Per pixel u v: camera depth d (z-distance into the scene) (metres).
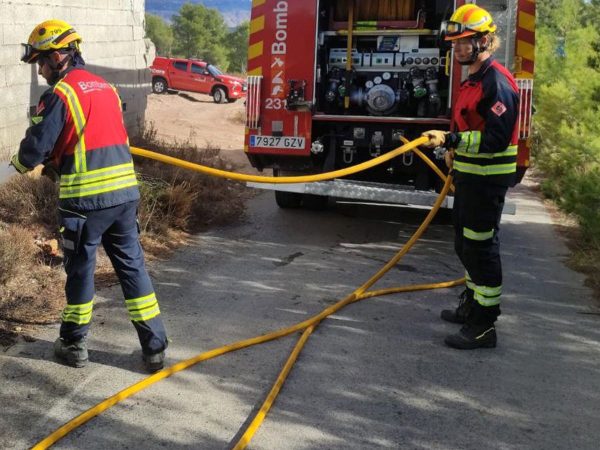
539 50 13.50
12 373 3.64
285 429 3.25
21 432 3.12
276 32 6.60
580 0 14.62
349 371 3.89
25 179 6.18
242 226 7.21
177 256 5.93
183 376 3.73
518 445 3.21
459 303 4.70
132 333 4.24
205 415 3.35
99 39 9.38
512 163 4.15
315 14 6.50
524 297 5.29
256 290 5.19
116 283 5.07
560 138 9.95
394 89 6.85
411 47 6.84
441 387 3.75
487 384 3.80
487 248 4.15
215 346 4.14
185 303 4.83
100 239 3.69
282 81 6.65
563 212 8.17
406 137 6.75
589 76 10.33
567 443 3.23
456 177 4.22
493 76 3.99
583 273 5.97
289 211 8.05
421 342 4.35
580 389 3.78
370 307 4.93
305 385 3.70
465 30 3.94
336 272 5.75
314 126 6.91
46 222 5.91
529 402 3.61
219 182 8.36
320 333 4.42
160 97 23.98
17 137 7.27
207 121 17.88
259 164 6.98
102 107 3.60
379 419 3.38
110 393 3.51
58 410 3.32
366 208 8.46
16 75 7.18
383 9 6.87
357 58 6.86
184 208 6.74
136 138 9.34
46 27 3.57
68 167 3.54
